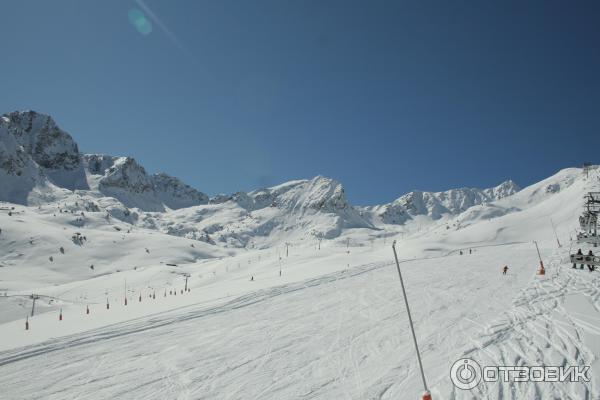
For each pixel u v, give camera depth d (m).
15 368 14.44
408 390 10.23
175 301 42.19
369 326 17.30
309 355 14.00
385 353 13.48
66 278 195.62
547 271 28.84
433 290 24.94
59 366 14.50
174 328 19.61
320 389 11.00
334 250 132.50
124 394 11.66
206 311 23.70
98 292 126.19
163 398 11.23
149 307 40.31
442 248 115.38
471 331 14.73
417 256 88.44
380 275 35.19
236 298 28.11
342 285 30.58
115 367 14.08
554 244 58.41
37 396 11.89
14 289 160.88
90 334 19.20
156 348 16.19
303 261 111.00
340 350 14.28
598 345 11.55
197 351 15.38
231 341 16.50
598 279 23.17
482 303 19.73
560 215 130.62
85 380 12.98
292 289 30.48
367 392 10.46
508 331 13.93
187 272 150.25
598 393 8.88
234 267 132.12
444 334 14.81
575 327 13.49
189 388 11.79
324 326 17.94
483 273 31.61
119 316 35.66
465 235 133.00
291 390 11.09
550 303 17.64
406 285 27.94
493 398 9.06
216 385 11.87
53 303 92.62
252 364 13.45
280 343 15.68
